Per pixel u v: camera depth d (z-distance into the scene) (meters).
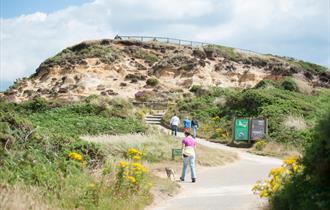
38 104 49.44
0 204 9.19
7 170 11.12
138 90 75.75
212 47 91.44
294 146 30.94
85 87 75.88
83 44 90.38
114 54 85.12
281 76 83.62
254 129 34.62
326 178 8.92
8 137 12.84
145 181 14.87
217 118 42.34
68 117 37.19
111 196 12.30
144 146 25.05
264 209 11.95
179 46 91.38
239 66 87.38
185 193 16.75
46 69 84.00
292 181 10.43
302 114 37.16
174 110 48.34
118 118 37.59
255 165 25.02
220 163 25.48
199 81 80.62
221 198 14.86
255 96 41.34
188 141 19.98
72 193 11.43
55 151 14.16
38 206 9.98
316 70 86.56
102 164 15.52
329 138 8.44
